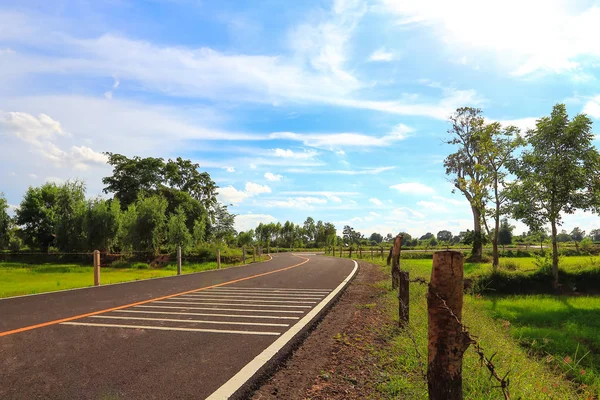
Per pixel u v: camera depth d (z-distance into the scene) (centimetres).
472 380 408
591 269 1739
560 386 482
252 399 385
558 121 1675
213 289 1179
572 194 1700
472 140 3272
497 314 1188
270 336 607
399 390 398
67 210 4084
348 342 597
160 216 3328
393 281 1142
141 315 766
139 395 378
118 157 4841
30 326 664
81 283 1456
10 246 4028
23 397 372
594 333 969
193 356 502
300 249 8212
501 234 6956
